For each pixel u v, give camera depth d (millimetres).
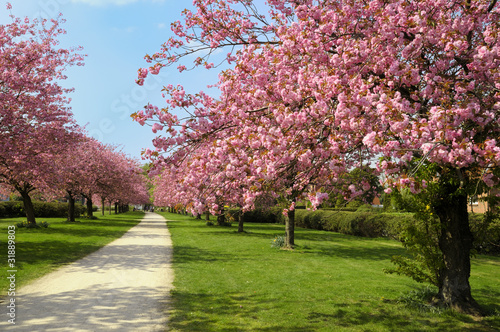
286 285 8461
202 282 8672
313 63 5781
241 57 7199
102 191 32594
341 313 6418
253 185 5070
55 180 17391
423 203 6473
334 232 26047
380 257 13273
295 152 4875
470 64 4934
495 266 12008
